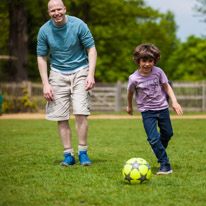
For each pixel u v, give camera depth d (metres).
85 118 8.82
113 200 5.65
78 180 7.05
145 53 7.51
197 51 66.19
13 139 14.50
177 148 11.55
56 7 8.34
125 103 40.12
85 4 53.03
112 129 19.06
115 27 58.44
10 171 8.02
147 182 6.81
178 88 39.75
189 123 22.72
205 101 39.56
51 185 6.69
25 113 37.97
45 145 12.63
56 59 8.81
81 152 8.84
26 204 5.51
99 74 62.00
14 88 38.69
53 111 8.80
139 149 11.49
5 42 57.22
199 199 5.70
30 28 43.41
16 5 41.59
